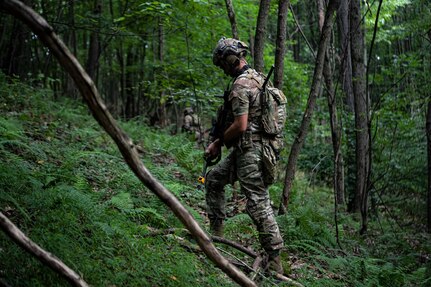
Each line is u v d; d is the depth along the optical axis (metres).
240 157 3.59
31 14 1.71
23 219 3.06
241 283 2.16
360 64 7.95
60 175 4.11
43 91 9.35
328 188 10.82
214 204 3.91
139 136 8.98
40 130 6.41
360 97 7.99
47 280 2.42
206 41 9.23
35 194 3.31
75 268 2.51
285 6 5.32
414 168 9.02
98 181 4.87
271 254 3.59
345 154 9.46
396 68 7.56
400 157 8.97
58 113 8.19
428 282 4.50
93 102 1.82
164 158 7.57
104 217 3.48
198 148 9.69
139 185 4.81
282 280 3.54
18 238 1.89
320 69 5.34
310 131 12.18
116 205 3.88
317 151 11.12
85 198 3.50
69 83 14.04
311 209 5.90
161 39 10.77
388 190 9.96
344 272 4.39
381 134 8.10
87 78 1.79
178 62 9.37
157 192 1.99
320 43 5.34
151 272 2.91
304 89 11.92
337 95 10.37
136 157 1.93
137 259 3.01
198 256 3.57
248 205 3.60
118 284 2.67
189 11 7.95
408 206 9.50
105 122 1.85
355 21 7.87
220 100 8.49
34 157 4.91
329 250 4.91
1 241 2.54
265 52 11.54
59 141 6.08
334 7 5.27
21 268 2.44
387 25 13.27
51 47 1.75
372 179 8.46
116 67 16.66
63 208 3.27
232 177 3.77
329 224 6.61
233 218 4.59
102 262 2.86
